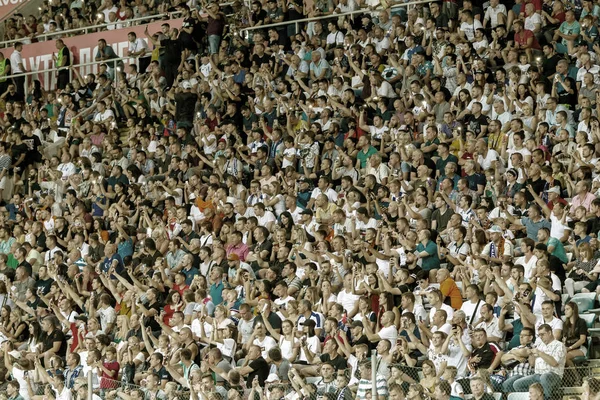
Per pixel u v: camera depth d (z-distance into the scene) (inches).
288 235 1216.8
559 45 1387.8
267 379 971.3
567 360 881.5
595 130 1182.3
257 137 1422.2
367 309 1003.9
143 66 1701.5
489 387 848.9
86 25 1841.8
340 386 894.4
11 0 1951.3
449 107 1332.4
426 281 1029.2
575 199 1113.4
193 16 1643.7
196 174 1408.7
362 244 1120.8
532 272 982.4
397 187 1214.9
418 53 1418.6
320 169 1338.6
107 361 1091.3
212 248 1222.9
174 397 950.4
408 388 872.3
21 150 1589.6
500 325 942.4
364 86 1421.0
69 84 1704.0
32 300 1289.4
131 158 1488.7
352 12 1545.3
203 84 1545.3
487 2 1494.8
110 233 1371.8
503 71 1323.8
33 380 1105.4
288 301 1061.8
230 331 1057.5
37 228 1398.9
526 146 1198.9
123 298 1194.6
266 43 1588.3
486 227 1106.1
